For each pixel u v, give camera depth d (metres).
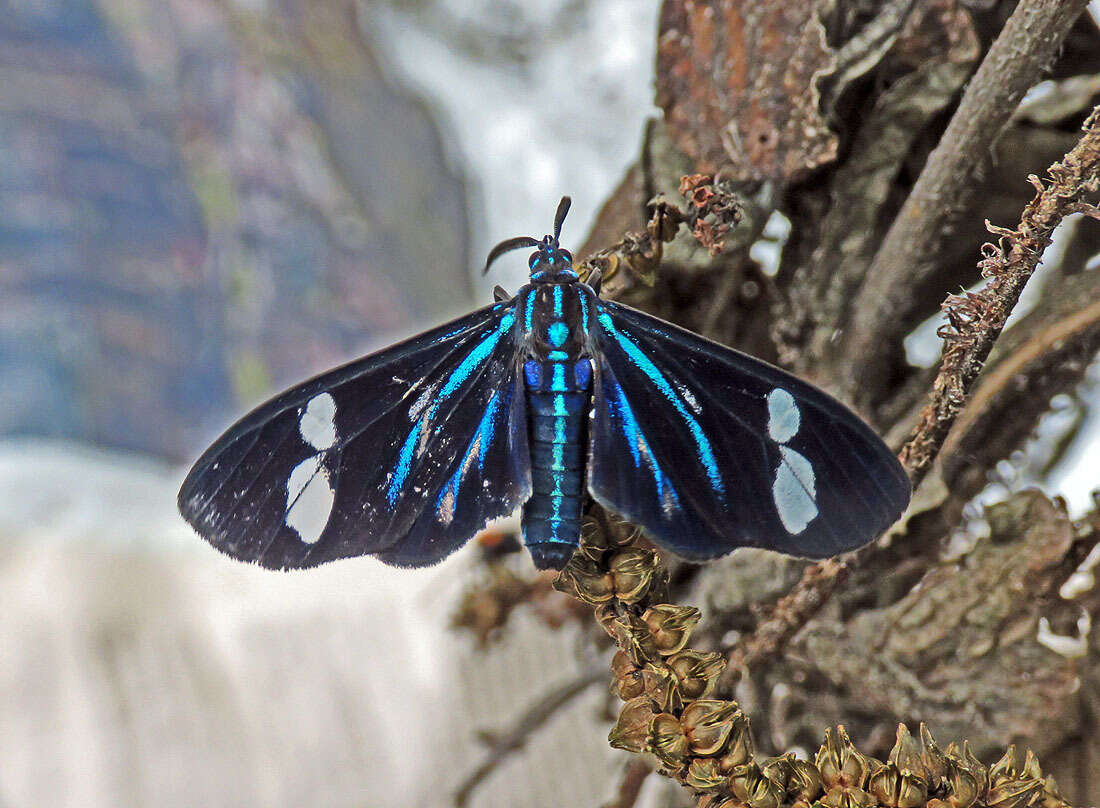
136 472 0.65
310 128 0.89
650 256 0.27
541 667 0.41
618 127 0.80
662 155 0.28
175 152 0.83
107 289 0.74
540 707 0.31
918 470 0.26
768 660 0.28
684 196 0.27
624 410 0.26
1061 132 0.28
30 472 0.60
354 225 0.87
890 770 0.25
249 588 0.53
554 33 0.81
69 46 0.80
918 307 0.28
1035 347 0.28
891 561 0.28
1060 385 0.28
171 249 0.79
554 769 0.37
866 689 0.28
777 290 0.29
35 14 0.80
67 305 0.71
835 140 0.28
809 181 0.28
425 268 0.87
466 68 0.87
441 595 0.46
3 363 0.67
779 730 0.29
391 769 0.41
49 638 0.49
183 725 0.44
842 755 0.26
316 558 0.26
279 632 0.49
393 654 0.46
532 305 0.27
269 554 0.26
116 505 0.60
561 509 0.26
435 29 0.87
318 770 0.42
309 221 0.85
